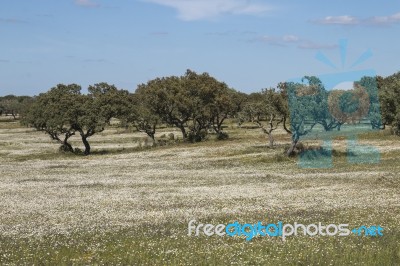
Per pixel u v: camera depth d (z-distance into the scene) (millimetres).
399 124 45656
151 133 86438
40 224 25281
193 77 94000
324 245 19172
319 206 28125
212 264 17047
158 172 49312
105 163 59688
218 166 52344
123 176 46938
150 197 33875
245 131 105938
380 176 39312
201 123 91938
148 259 17984
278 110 61375
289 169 46750
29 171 52938
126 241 20922
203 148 70438
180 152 67625
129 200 32750
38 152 78062
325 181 38656
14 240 21484
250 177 43031
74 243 20781
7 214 28359
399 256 17297
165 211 28234
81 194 36156
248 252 18531
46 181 44344
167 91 87562
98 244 20344
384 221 23250
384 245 18906
